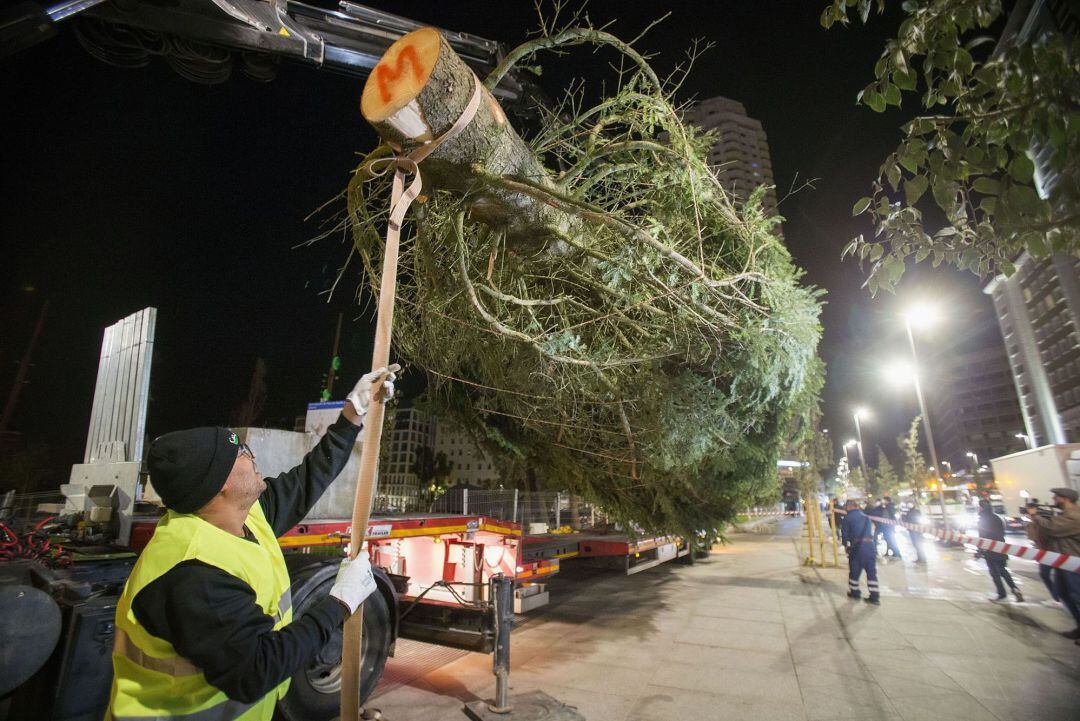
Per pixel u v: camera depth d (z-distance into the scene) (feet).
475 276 12.63
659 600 26.22
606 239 13.33
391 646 13.37
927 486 100.12
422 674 15.97
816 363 17.98
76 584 9.48
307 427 15.01
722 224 14.24
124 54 14.24
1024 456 61.16
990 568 26.27
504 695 13.20
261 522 5.84
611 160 14.30
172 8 13.62
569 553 26.30
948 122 4.91
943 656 17.38
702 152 13.93
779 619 22.36
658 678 15.55
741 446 16.99
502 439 19.20
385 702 13.91
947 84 4.82
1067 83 4.21
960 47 4.56
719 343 13.57
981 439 341.00
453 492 24.47
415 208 11.07
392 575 18.08
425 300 13.42
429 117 8.04
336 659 12.01
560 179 12.71
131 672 4.50
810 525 38.32
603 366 12.92
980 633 20.12
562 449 19.01
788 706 13.56
